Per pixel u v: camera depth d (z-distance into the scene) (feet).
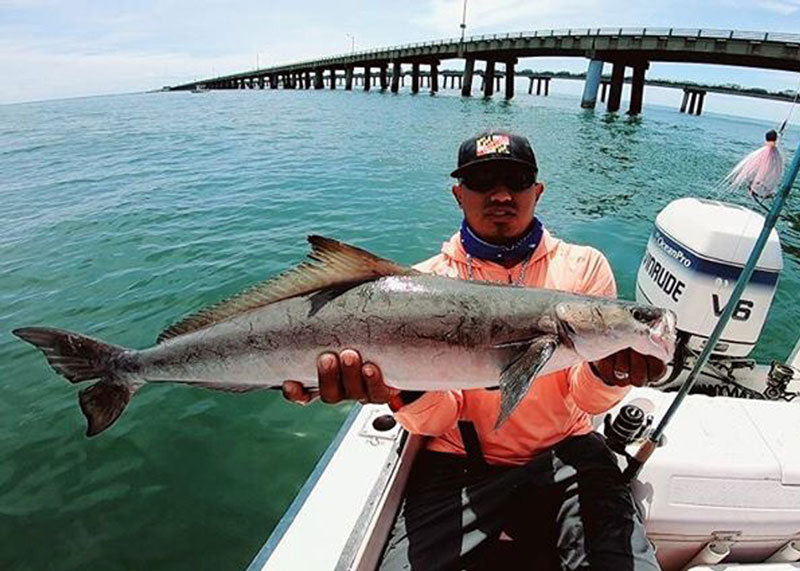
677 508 7.22
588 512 6.94
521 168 7.36
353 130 80.53
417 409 7.40
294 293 7.25
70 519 12.09
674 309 11.23
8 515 12.18
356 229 31.81
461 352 6.70
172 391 16.40
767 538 7.32
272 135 75.46
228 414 15.43
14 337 19.43
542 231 8.07
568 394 7.71
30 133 88.38
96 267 25.98
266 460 13.76
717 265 10.43
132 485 12.96
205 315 7.80
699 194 42.57
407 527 7.48
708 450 7.59
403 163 52.80
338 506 7.67
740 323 10.54
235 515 12.17
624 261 26.32
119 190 42.73
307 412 15.48
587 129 91.30
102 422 8.36
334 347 6.87
